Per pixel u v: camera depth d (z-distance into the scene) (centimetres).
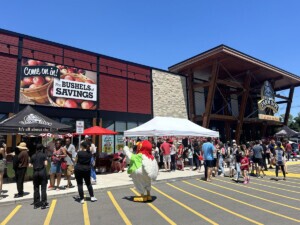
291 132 2686
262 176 1467
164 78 2347
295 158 2695
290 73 3014
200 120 2459
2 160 904
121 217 671
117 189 1088
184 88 2506
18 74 1523
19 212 746
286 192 1002
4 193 964
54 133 1270
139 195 959
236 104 3050
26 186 1101
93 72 1862
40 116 1281
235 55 2319
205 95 2712
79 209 762
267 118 2825
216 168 1513
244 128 3158
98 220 650
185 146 2139
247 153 1364
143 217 669
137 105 2103
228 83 2525
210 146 1322
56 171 1034
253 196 928
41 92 1588
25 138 1417
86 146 852
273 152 1922
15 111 1480
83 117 1773
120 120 1975
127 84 2064
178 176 1385
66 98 1695
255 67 2662
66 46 1744
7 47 1505
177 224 606
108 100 1923
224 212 709
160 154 1817
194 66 2495
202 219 643
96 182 1195
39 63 1608
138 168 844
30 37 1595
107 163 1608
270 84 2917
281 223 604
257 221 622
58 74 1675
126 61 2080
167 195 956
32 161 807
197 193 992
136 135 1571
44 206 780
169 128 1545
